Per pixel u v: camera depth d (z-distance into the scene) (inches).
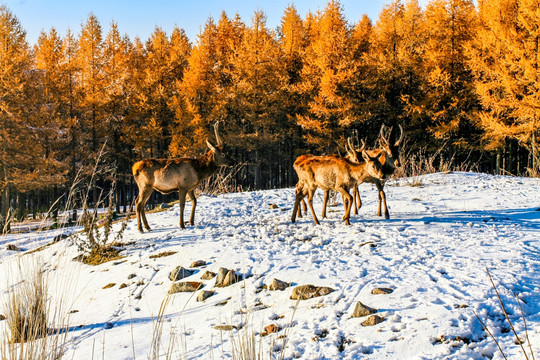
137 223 371.9
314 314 170.1
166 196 1526.8
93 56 1268.5
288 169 1510.8
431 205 408.2
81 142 1205.7
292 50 1322.6
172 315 197.9
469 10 1108.5
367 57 1118.4
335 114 1133.7
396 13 1248.8
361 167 312.7
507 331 141.9
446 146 1123.9
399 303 168.1
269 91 1254.9
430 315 154.7
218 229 346.0
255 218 391.5
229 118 1339.8
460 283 181.2
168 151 1290.6
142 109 1301.7
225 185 601.0
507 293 166.4
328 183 330.3
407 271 203.3
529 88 872.3
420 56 1128.8
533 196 425.4
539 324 142.3
